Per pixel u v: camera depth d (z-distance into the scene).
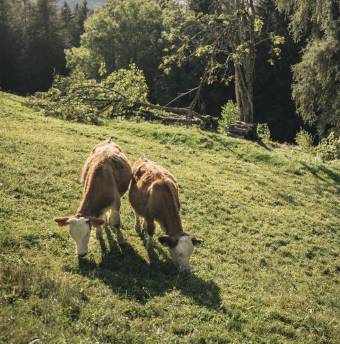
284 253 13.03
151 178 10.28
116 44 54.38
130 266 9.67
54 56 69.38
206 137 22.97
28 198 11.56
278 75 48.72
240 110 28.95
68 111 22.75
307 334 9.08
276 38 28.08
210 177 17.52
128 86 26.92
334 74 30.36
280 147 26.61
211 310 8.74
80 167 14.67
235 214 14.60
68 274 8.71
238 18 26.98
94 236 10.58
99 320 7.47
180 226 9.81
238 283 10.36
